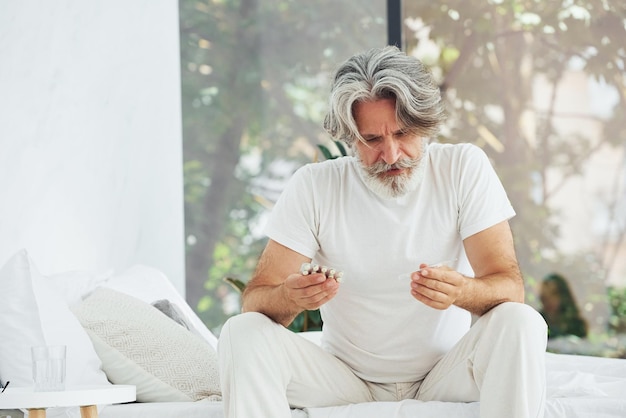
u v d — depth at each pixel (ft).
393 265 8.26
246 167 16.98
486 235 8.18
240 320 7.70
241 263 16.81
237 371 7.47
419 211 8.33
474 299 7.61
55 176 11.76
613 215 18.42
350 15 17.03
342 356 8.50
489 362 7.39
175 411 8.18
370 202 8.34
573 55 18.57
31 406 7.11
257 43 17.16
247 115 17.06
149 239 13.97
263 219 16.87
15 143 11.01
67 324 8.91
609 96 18.44
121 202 13.28
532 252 18.72
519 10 18.75
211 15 17.15
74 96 12.26
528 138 18.72
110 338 9.20
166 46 14.78
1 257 10.62
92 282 10.62
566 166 18.61
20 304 8.80
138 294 11.08
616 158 18.44
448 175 8.36
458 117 18.92
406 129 7.96
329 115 8.30
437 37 18.95
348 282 8.32
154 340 9.30
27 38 11.36
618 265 18.39
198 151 16.92
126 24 13.64
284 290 7.75
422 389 8.30
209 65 17.08
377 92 7.88
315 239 8.49
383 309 8.27
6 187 10.78
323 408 7.91
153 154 14.20
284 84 17.06
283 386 7.66
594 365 9.59
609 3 18.40
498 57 18.78
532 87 18.74
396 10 16.85
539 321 7.42
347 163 8.61
